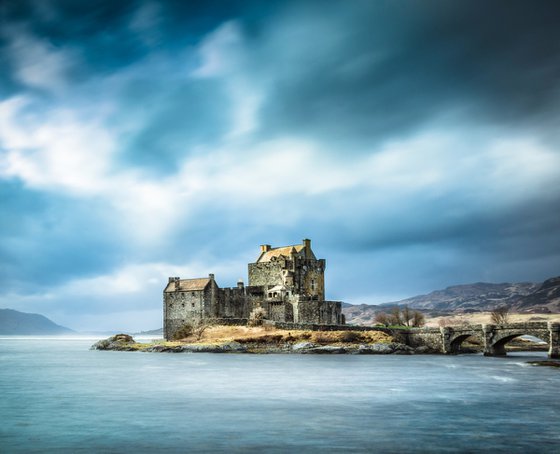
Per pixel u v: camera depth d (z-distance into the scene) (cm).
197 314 19012
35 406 7275
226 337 18012
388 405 7169
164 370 12081
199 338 18388
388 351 16675
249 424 6003
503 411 6681
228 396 8050
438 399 7625
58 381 10256
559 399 7575
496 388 8675
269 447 5047
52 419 6347
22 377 11088
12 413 6750
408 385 9138
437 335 17462
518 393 8131
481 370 11600
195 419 6297
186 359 15162
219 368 12325
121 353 19625
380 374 10875
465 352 18200
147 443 5212
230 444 5156
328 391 8494
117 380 10275
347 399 7675
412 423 6012
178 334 19100
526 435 5447
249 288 19950
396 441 5234
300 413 6644
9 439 5384
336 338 17162
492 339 16162
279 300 18888
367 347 16688
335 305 19225
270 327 18112
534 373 10919
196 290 19038
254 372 11400
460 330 16962
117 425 5988
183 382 9775
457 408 6906
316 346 16812
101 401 7669
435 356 16175
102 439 5362
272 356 15862
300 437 5416
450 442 5200
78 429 5800
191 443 5200
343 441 5247
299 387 8981
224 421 6175
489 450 4916
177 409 6969
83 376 11162
